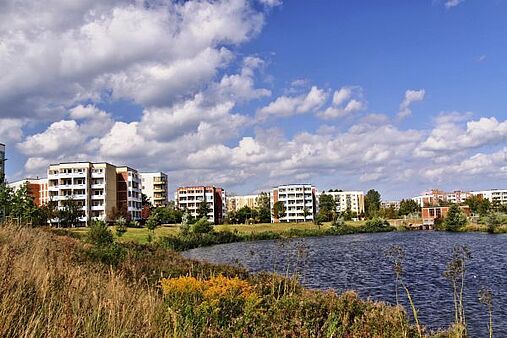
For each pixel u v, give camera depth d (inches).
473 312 836.6
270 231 4217.5
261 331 348.8
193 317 348.5
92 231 1382.9
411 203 7057.1
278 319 381.4
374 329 417.4
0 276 269.1
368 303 545.6
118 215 3976.4
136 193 4665.4
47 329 226.4
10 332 213.9
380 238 3548.2
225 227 4589.1
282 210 6387.8
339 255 2111.2
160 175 5792.3
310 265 1669.5
